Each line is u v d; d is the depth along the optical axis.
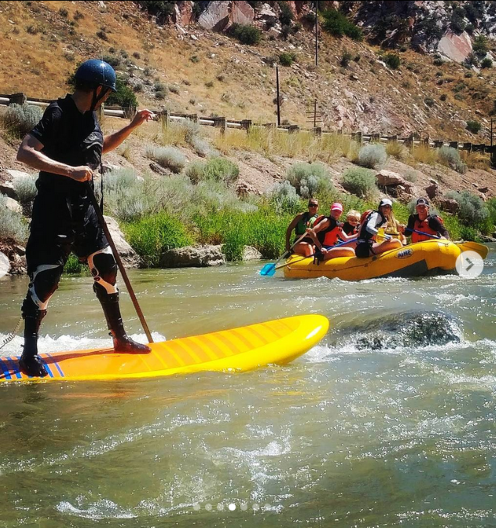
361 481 2.88
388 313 6.22
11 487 2.84
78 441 3.32
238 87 46.34
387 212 10.27
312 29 57.94
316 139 26.00
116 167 17.23
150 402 3.93
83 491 2.80
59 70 39.62
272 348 4.97
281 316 6.52
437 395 4.08
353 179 22.89
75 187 4.26
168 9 49.78
